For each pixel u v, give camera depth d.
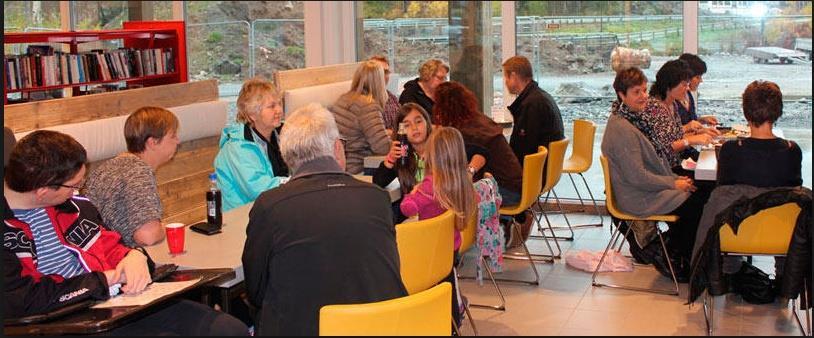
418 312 2.37
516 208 5.44
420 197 4.15
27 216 2.94
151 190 3.44
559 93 7.48
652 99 5.55
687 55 6.28
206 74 8.70
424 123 4.66
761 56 6.92
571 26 7.34
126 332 2.91
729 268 5.04
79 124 4.76
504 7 7.48
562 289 5.27
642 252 5.43
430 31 7.90
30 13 9.08
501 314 4.80
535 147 6.03
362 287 2.76
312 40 8.23
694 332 4.42
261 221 2.81
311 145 2.91
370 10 8.10
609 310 4.83
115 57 7.36
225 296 3.24
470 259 6.04
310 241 2.74
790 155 4.31
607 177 5.19
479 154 5.28
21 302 2.71
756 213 4.20
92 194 3.41
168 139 3.60
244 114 4.31
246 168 4.13
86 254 3.06
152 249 3.43
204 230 3.65
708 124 6.46
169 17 8.73
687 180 5.05
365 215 2.81
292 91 5.97
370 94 5.84
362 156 5.86
